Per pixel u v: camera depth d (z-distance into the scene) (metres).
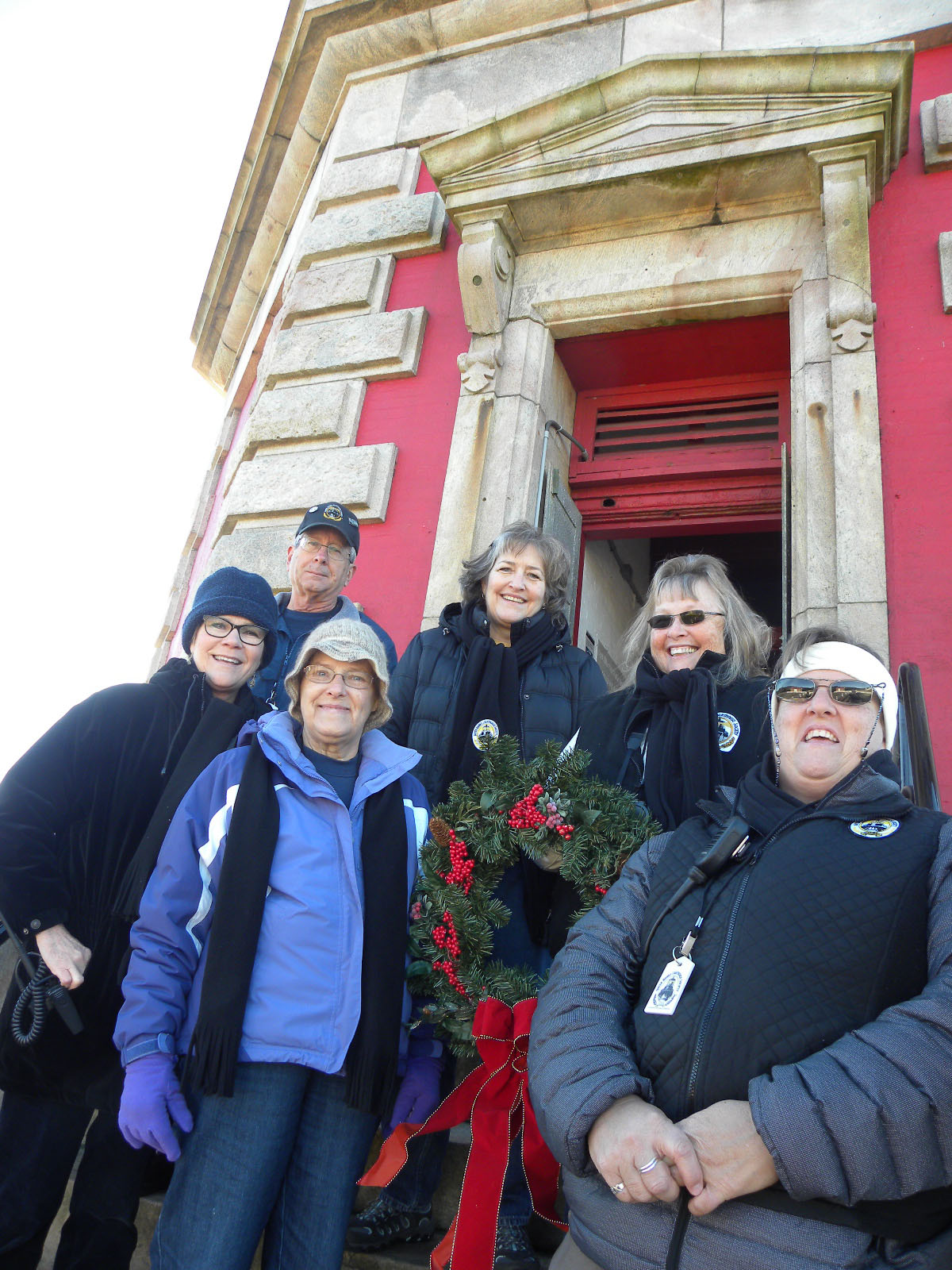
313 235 5.88
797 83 4.42
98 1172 2.16
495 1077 2.03
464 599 3.26
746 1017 1.53
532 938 2.45
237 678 2.62
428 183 5.77
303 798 2.17
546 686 2.96
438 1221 2.47
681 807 2.38
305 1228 1.92
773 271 4.59
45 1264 2.60
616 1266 1.52
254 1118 1.91
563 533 5.08
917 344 4.24
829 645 1.97
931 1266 1.38
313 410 5.30
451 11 6.00
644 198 4.77
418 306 5.46
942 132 4.50
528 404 4.87
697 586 2.75
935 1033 1.39
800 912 1.59
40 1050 2.08
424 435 5.07
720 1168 1.41
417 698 3.09
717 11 5.29
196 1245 1.81
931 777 2.44
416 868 2.28
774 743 1.96
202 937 2.09
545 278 5.08
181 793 2.25
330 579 3.75
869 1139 1.33
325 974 2.00
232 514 5.19
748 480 5.12
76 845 2.27
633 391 5.51
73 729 2.33
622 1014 1.75
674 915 1.75
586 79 5.12
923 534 3.91
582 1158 1.54
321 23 6.46
